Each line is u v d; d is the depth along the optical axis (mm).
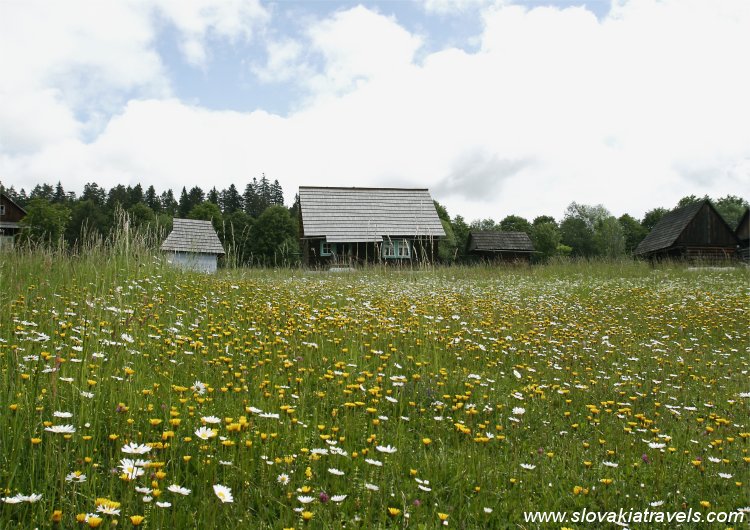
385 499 3189
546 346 7680
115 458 3117
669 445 4391
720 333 10117
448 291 13531
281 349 5688
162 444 2967
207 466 3078
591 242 92250
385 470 3438
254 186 139875
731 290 16094
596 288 16125
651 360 7648
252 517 2889
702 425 4965
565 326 9469
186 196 127812
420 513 3125
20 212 49438
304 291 11109
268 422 3609
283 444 3557
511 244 55906
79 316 5578
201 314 7309
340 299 10266
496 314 10031
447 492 3443
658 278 19609
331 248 33781
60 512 2336
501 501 3373
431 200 37062
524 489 3521
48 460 2801
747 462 4023
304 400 4258
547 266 23844
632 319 11156
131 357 4781
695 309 12422
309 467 3234
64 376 3803
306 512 2639
